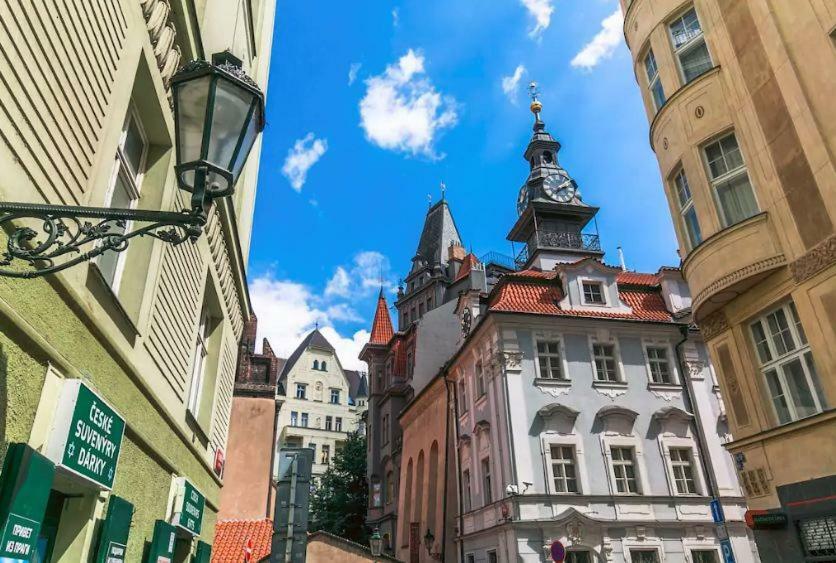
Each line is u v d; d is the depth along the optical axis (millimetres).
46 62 3707
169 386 7188
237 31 10000
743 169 12102
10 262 3080
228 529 19828
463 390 27094
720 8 12875
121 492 5422
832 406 9664
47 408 3764
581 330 23766
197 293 8461
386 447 40656
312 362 77000
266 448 22469
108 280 5684
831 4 10312
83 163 4328
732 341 12094
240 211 11930
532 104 50125
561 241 41938
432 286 52656
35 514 3426
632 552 20078
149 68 5590
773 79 11320
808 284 10234
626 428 22281
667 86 14242
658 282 26438
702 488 21828
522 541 19391
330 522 42344
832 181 9859
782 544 10391
